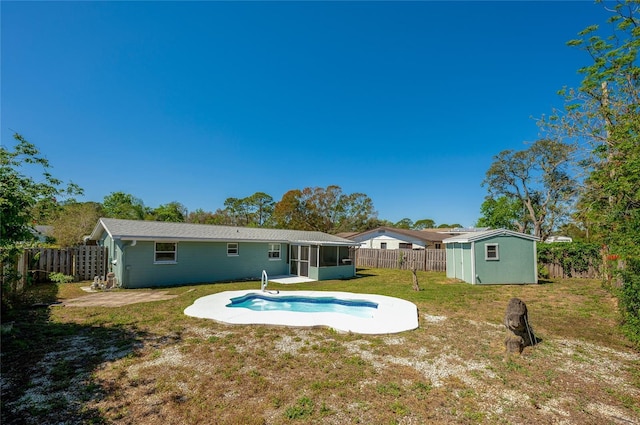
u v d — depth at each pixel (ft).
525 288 43.70
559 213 94.58
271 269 60.44
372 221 148.56
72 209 68.18
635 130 25.13
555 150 87.25
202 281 51.13
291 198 133.49
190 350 18.19
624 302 20.58
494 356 17.95
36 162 22.86
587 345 20.17
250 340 20.17
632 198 20.40
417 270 73.20
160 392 13.19
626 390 14.10
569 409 12.38
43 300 33.40
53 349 18.13
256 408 12.03
